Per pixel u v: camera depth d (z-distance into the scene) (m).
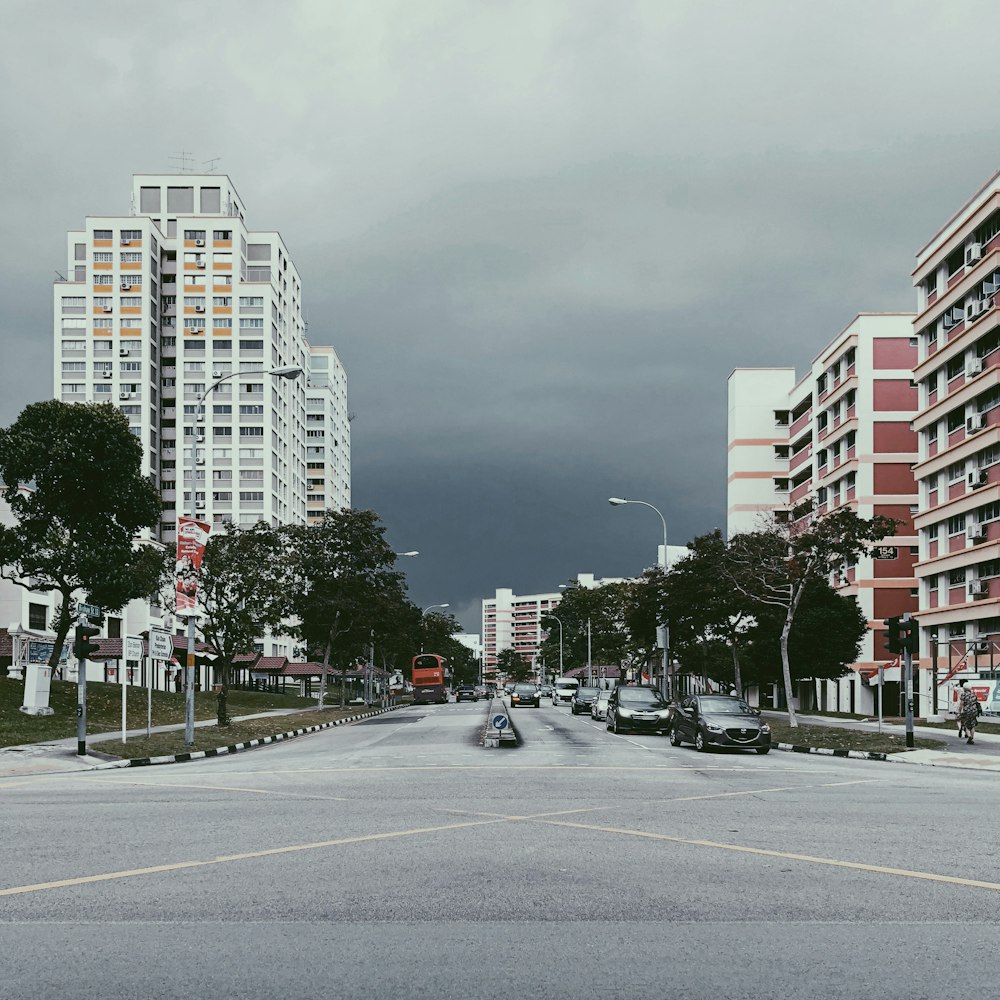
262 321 110.75
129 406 106.56
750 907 6.77
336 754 23.09
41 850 9.08
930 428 48.91
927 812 11.91
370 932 6.11
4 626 53.75
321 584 59.56
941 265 47.53
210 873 7.95
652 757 21.91
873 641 57.00
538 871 8.02
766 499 75.88
